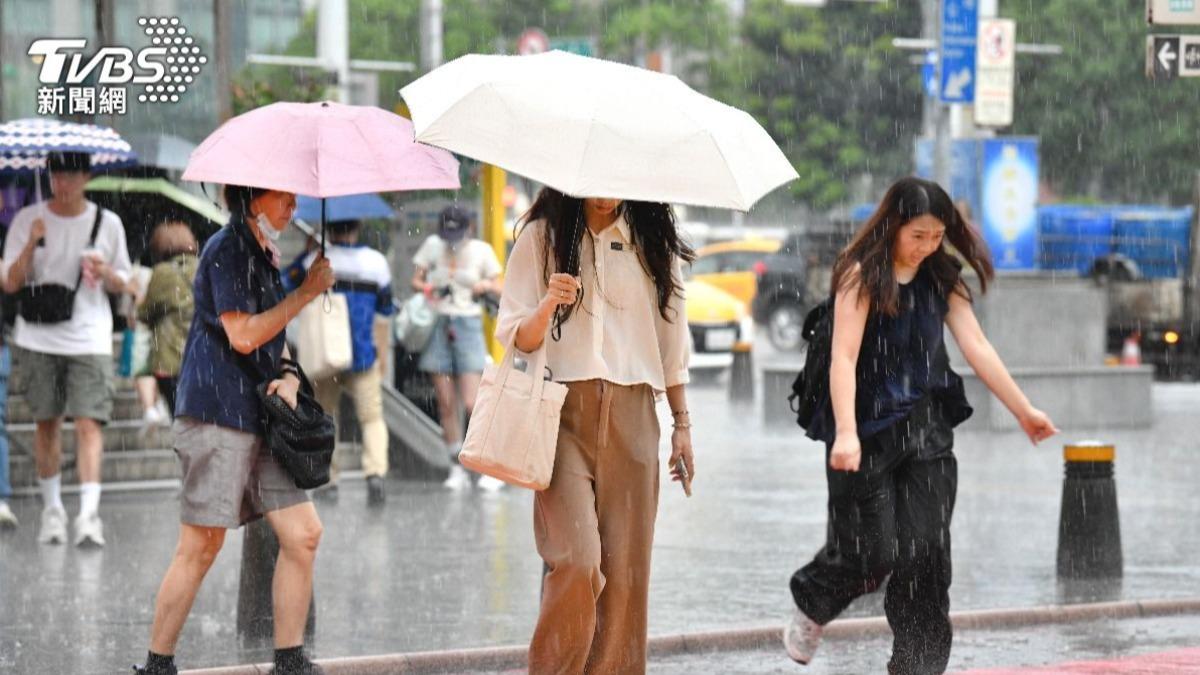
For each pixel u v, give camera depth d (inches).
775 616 999.6
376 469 1517.0
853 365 742.5
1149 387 2284.7
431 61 2957.7
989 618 992.9
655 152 619.8
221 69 2110.0
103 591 1072.2
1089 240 4308.6
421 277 1628.9
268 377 764.6
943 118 2583.7
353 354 1499.8
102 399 1258.0
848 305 742.5
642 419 676.7
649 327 681.0
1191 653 906.1
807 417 774.5
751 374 2696.9
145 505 1489.9
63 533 1277.1
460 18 4296.3
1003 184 2957.7
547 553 661.9
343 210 1497.3
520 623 978.7
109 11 1886.1
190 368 762.2
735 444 2038.6
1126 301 3506.4
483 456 647.1
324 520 1406.3
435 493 1594.5
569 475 660.1
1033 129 4539.9
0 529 1336.1
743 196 626.2
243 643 916.0
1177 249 4178.2
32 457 1555.1
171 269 1464.1
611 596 674.2
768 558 1213.7
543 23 4547.2
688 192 619.5
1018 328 2234.3
